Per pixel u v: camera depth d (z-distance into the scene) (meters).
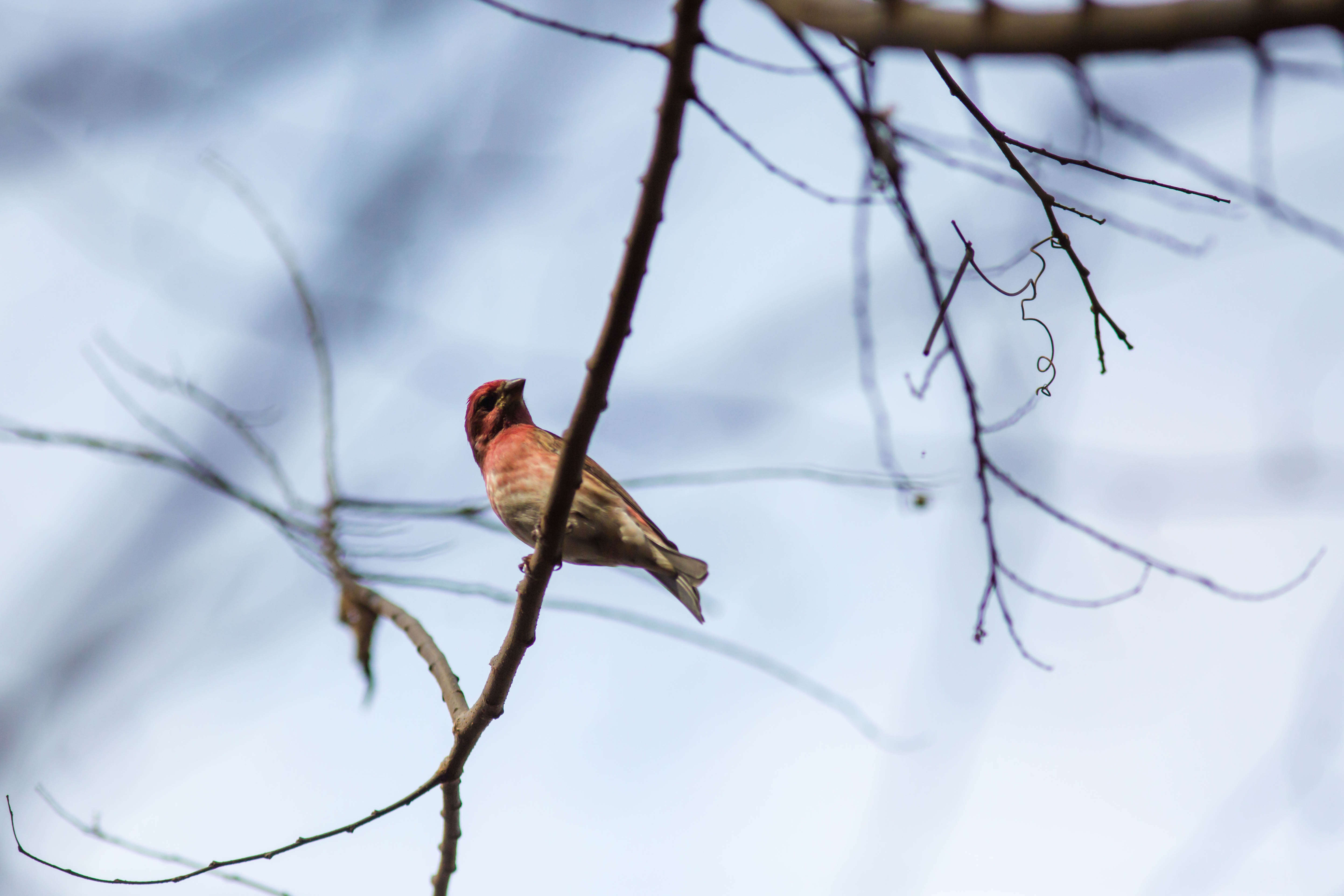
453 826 9.14
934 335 7.17
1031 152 6.91
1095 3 4.34
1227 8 4.05
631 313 7.27
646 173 6.69
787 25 6.31
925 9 4.80
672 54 6.37
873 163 7.83
